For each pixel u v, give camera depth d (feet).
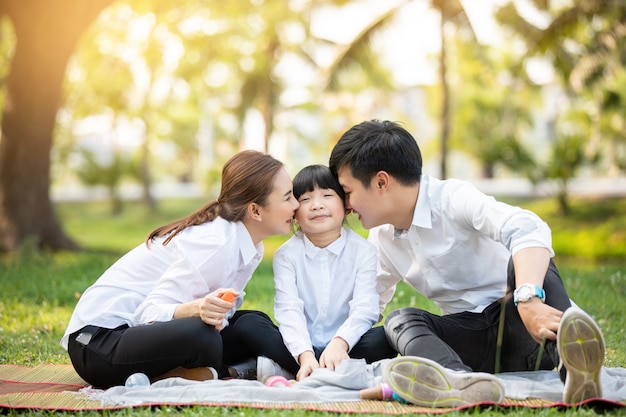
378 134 10.00
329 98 79.92
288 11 52.19
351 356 10.20
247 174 10.17
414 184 10.06
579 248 51.80
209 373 9.70
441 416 7.88
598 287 18.57
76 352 9.77
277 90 67.77
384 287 11.44
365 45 48.60
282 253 10.82
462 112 74.69
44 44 33.58
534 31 46.11
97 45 54.70
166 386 9.18
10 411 8.44
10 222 34.01
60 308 16.89
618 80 63.87
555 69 50.98
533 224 8.91
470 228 9.87
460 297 10.37
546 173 60.39
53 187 99.60
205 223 10.14
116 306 9.88
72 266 23.41
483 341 9.93
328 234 10.72
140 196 82.53
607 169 74.23
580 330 7.73
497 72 67.87
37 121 34.30
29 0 32.53
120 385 9.69
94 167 75.72
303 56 65.82
